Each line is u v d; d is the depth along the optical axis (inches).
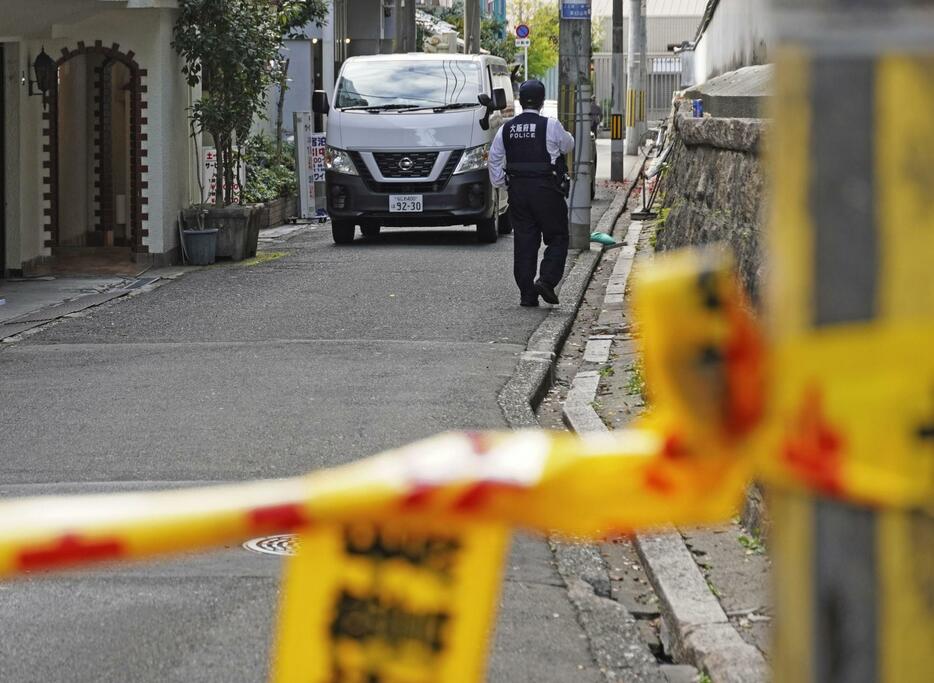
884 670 52.4
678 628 249.0
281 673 60.4
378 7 1998.0
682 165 719.1
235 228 917.2
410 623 59.6
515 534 309.7
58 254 958.4
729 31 802.2
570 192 926.4
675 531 301.6
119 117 1019.9
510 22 3654.0
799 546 53.3
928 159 50.0
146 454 386.6
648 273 52.4
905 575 51.9
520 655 237.8
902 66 49.9
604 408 461.1
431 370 512.1
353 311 666.8
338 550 59.9
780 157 52.8
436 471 56.1
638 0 2086.6
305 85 1533.0
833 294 51.3
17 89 844.6
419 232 1146.0
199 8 904.3
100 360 545.6
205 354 554.3
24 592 264.7
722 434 52.3
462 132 1004.6
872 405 51.1
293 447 396.2
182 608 257.3
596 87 2883.9
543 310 667.4
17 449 394.0
